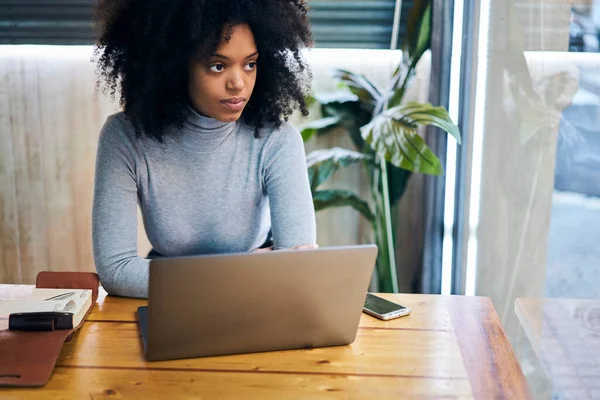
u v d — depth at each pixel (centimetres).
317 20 264
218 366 112
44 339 115
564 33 176
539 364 194
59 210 286
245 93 140
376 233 279
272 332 115
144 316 130
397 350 118
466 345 121
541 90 193
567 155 173
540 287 192
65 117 277
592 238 156
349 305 116
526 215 205
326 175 272
